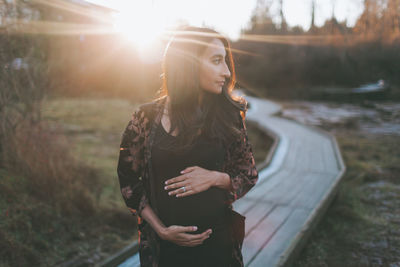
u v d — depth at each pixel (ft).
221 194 4.58
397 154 28.63
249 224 11.95
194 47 4.16
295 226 11.77
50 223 12.42
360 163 25.27
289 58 98.02
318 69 89.61
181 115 4.22
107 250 12.23
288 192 15.85
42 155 14.55
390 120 47.96
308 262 11.73
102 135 32.50
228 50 4.55
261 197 15.08
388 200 18.02
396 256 12.16
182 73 4.14
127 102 54.70
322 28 87.76
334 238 13.64
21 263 10.11
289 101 81.15
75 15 14.90
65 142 17.37
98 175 18.71
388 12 68.80
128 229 14.10
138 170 4.50
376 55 73.31
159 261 4.46
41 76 15.06
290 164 22.15
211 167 4.42
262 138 39.91
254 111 59.41
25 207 12.09
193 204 4.35
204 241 4.41
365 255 12.27
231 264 4.74
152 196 4.40
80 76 17.52
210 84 4.26
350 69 82.07
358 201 17.63
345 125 44.88
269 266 8.94
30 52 14.40
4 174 13.19
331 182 17.69
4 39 13.14
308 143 30.27
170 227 4.19
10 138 14.10
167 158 4.26
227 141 4.51
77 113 41.04
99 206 15.26
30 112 14.96
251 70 101.60
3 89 13.58
